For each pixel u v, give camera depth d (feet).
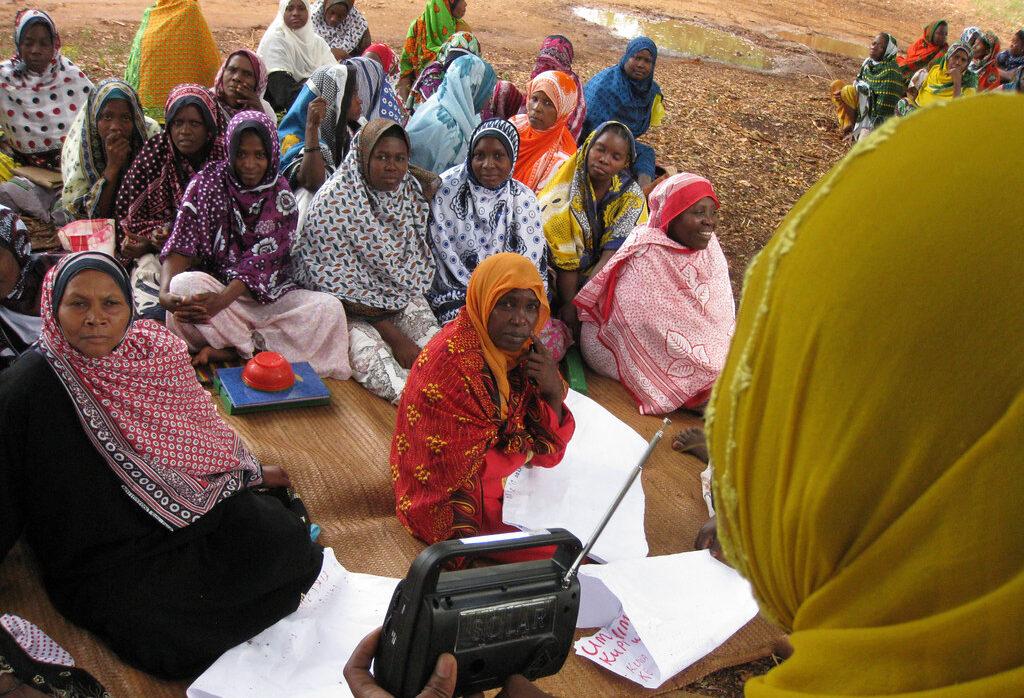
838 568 2.08
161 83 20.24
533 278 9.99
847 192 2.07
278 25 21.85
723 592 9.62
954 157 1.94
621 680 8.71
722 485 2.39
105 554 8.04
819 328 2.01
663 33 41.96
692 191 14.16
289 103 21.77
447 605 4.00
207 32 20.59
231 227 13.21
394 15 35.81
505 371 10.20
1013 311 1.83
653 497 11.59
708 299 14.65
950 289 1.86
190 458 8.35
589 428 12.17
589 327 15.19
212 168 13.14
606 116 23.17
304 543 8.89
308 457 11.11
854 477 1.97
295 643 8.36
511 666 4.28
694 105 31.48
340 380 13.29
